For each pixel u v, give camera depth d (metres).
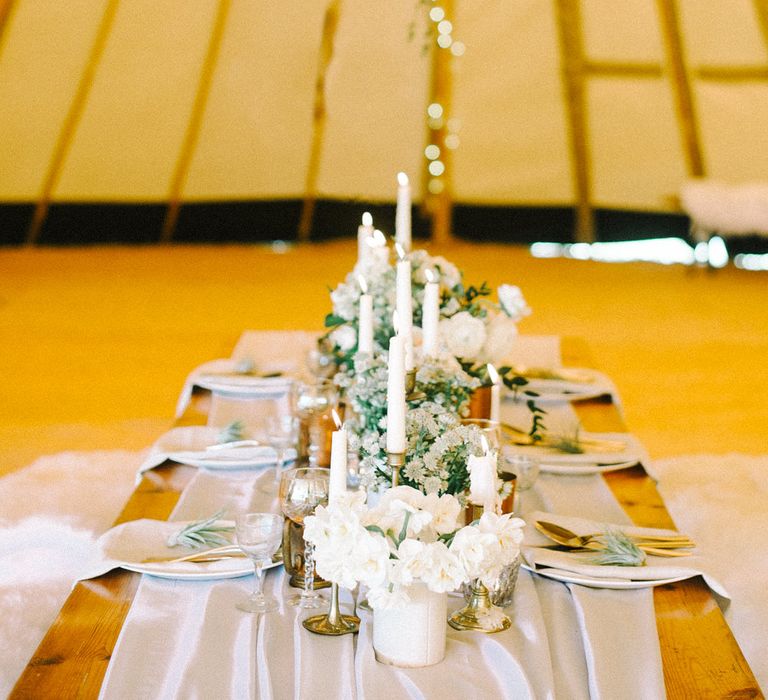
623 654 1.25
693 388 4.33
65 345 4.80
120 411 3.83
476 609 1.30
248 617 1.29
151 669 1.20
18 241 8.20
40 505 2.43
